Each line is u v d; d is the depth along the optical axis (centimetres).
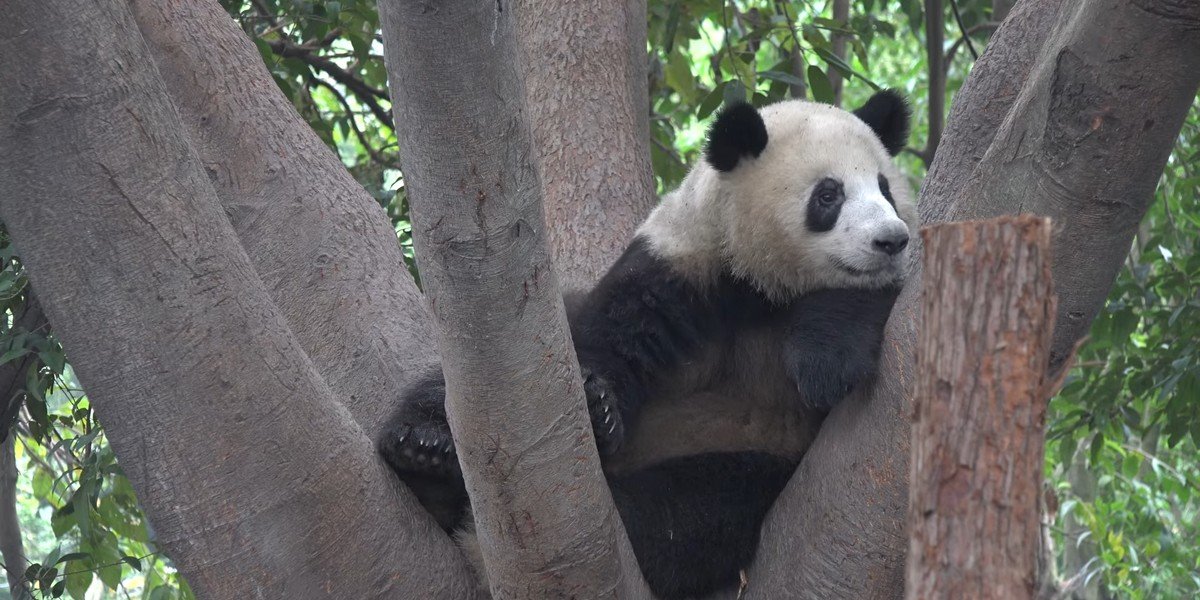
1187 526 2070
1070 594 2112
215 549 633
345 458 657
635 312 858
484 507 589
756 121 895
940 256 416
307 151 936
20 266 1010
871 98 1014
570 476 583
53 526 1129
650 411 870
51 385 1096
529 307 528
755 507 780
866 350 690
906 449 625
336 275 893
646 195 1159
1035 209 591
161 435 620
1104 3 554
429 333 897
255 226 893
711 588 775
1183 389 1241
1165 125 561
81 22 583
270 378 632
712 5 1467
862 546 646
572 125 1155
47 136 581
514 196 496
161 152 612
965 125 812
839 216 872
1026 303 402
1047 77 582
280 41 1427
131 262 603
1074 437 1523
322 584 650
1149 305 1341
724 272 895
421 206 495
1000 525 400
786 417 849
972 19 1677
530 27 1194
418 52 450
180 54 907
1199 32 539
